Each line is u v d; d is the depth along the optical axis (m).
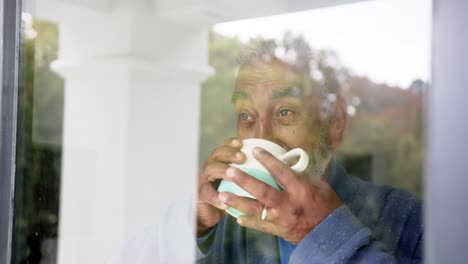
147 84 1.51
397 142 1.00
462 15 0.56
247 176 1.17
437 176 0.58
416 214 0.97
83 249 1.54
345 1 1.10
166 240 1.35
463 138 0.56
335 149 1.09
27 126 1.13
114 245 1.54
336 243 1.05
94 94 1.65
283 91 1.17
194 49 1.38
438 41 0.58
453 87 0.57
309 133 1.12
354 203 1.05
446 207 0.57
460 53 0.56
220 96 1.29
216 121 1.30
